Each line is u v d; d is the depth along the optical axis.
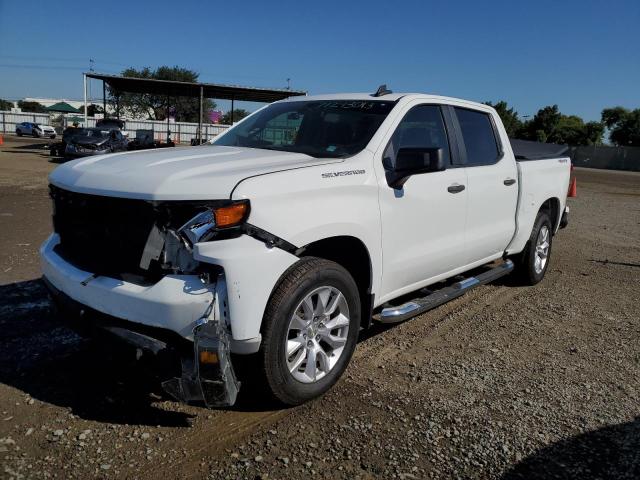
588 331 4.94
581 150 54.53
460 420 3.29
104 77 28.97
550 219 6.67
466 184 4.62
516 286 6.38
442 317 5.17
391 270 3.91
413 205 4.00
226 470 2.74
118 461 2.78
